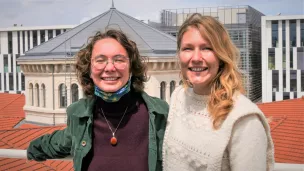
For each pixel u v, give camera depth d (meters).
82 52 1.54
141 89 1.51
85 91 1.52
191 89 1.45
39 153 1.70
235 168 1.22
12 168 5.89
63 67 12.83
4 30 25.00
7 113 15.98
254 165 1.18
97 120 1.46
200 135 1.29
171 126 1.42
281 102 13.80
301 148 8.54
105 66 1.42
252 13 21.17
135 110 1.47
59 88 13.02
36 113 13.46
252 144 1.19
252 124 1.20
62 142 1.58
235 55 1.32
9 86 24.62
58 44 13.81
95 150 1.44
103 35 1.50
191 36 1.31
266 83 20.84
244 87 1.32
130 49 1.50
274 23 20.41
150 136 1.42
